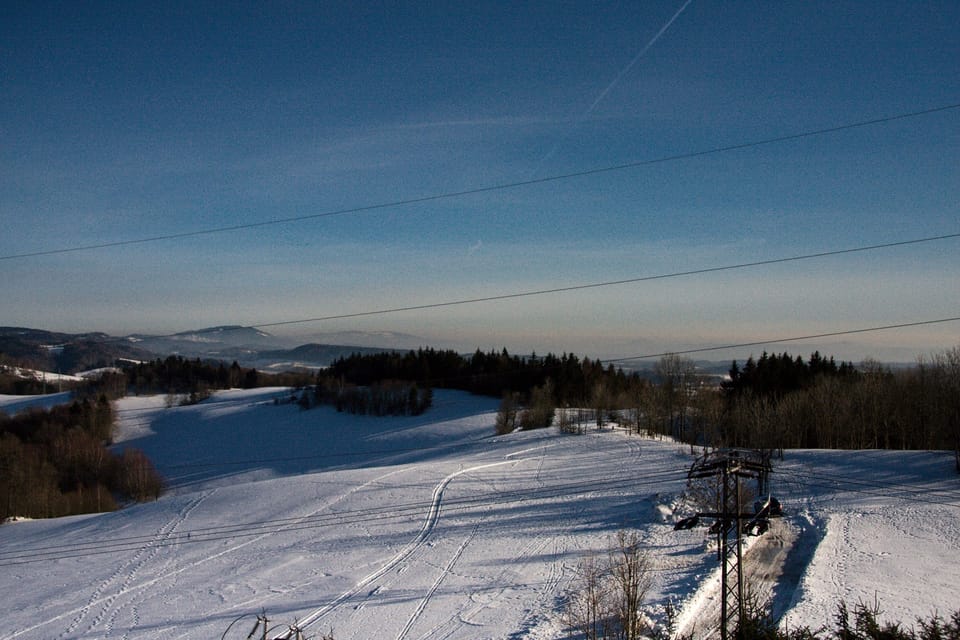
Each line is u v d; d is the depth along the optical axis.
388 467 70.62
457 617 29.98
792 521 43.50
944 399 71.12
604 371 133.00
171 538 50.03
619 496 52.97
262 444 112.19
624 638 25.34
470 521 48.66
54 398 141.50
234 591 36.19
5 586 40.56
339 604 32.91
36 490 77.62
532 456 75.81
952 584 30.80
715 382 119.19
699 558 36.00
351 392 130.75
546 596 31.83
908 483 54.44
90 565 44.28
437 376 150.62
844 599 28.53
